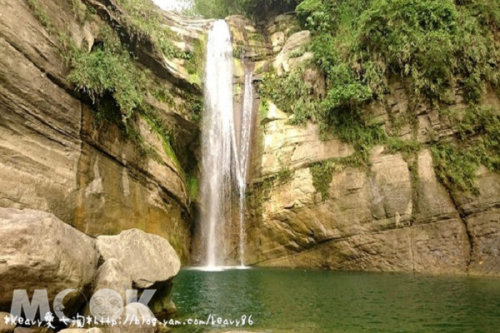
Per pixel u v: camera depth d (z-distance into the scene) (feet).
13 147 24.84
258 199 49.85
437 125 42.19
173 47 52.03
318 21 52.47
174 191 45.98
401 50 42.78
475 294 25.86
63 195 28.55
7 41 24.90
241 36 63.52
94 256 18.19
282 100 53.11
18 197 24.59
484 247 36.47
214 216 52.54
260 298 25.75
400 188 41.60
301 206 45.93
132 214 37.50
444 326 18.29
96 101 33.42
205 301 24.73
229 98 57.62
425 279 33.17
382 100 45.19
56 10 30.68
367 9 46.85
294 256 46.62
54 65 29.04
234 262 50.14
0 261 13.61
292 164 48.19
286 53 55.93
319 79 49.75
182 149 53.16
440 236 38.81
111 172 34.96
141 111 42.86
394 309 22.03
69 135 30.07
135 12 45.52
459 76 41.83
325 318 20.26
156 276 19.74
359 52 46.09
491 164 38.73
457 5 42.91
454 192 39.73
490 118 39.81
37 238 14.94
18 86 25.50
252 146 53.11
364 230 42.09
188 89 52.03
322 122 47.88
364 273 38.73
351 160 44.86
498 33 41.63
